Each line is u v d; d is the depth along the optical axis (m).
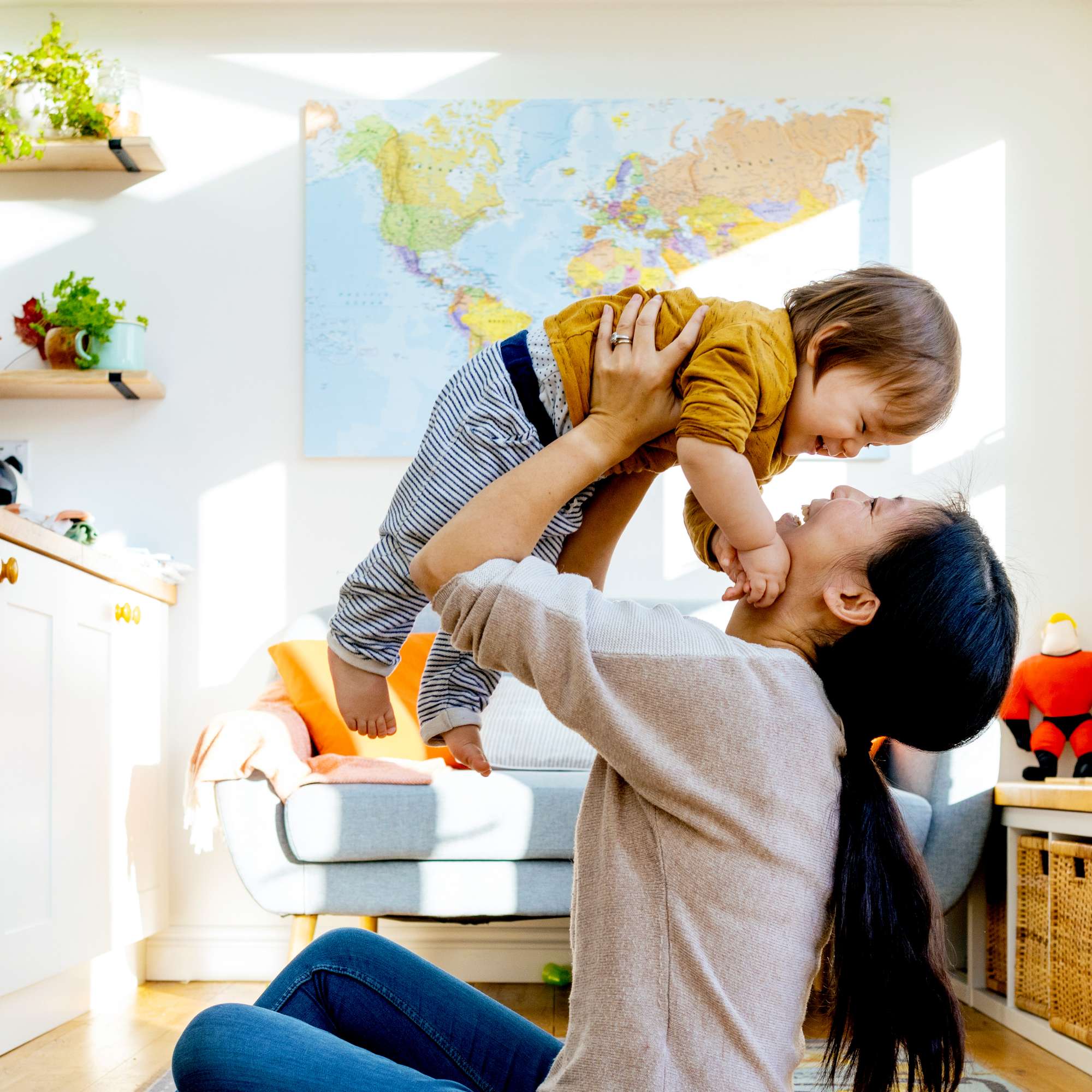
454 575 0.89
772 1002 0.76
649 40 3.34
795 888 0.78
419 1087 0.81
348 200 3.30
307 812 2.39
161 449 3.26
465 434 1.13
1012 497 3.21
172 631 3.20
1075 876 2.20
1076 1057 2.14
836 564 0.87
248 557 3.23
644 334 1.04
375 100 3.33
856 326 1.11
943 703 0.83
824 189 3.29
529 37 3.35
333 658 1.23
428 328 3.27
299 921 2.46
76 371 3.11
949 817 2.58
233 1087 0.80
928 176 3.30
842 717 0.86
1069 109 3.32
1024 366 3.25
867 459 3.22
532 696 2.90
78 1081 1.99
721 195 3.29
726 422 0.99
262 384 3.28
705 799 0.77
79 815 2.45
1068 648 3.05
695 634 0.83
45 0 3.33
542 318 3.27
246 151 3.34
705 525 1.16
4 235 3.31
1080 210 3.30
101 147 3.17
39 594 2.25
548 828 2.39
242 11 3.37
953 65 3.34
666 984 0.76
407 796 2.40
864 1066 0.78
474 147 3.31
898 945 0.78
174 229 3.32
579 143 3.30
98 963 2.71
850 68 3.33
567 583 0.85
